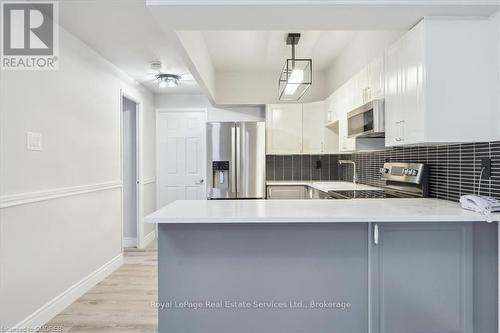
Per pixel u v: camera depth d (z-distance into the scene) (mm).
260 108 5094
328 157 5027
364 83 2832
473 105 1893
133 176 4609
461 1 1759
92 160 3062
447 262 1777
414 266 1772
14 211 2051
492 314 1799
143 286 3051
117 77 3664
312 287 1791
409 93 2051
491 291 1798
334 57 4121
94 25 2525
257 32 3266
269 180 5004
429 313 1780
